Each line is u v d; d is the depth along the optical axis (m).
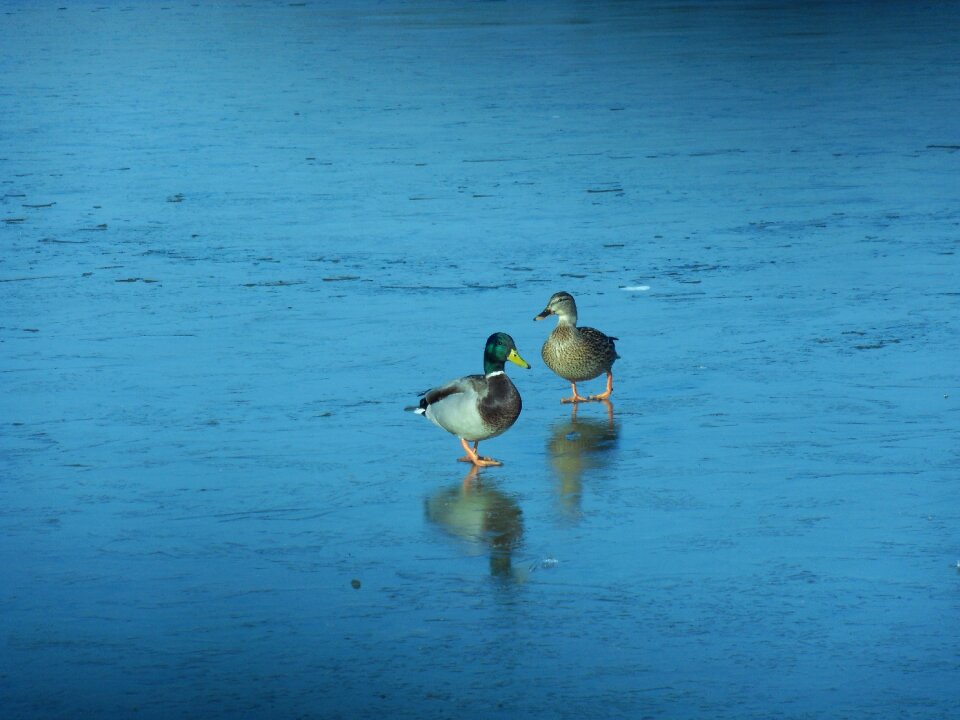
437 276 20.59
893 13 65.62
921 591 10.08
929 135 32.50
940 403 14.34
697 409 14.41
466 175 28.98
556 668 9.13
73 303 19.22
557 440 13.60
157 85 45.09
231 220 24.89
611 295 19.30
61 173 29.72
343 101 40.66
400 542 11.17
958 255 21.19
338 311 18.59
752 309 18.34
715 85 42.31
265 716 8.62
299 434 13.77
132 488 12.39
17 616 9.98
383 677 9.07
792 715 8.48
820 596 10.04
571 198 26.44
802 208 25.02
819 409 14.27
